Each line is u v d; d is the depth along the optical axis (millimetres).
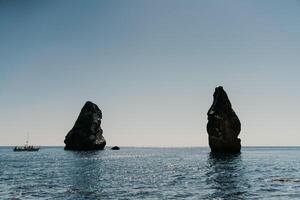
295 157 128875
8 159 114812
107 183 45250
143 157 135000
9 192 37156
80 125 166250
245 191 37188
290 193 35250
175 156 144375
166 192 37062
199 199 32531
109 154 153000
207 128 117250
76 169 70188
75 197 33875
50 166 79188
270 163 86875
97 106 174125
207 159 102438
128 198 33281
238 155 112812
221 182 45688
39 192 37125
